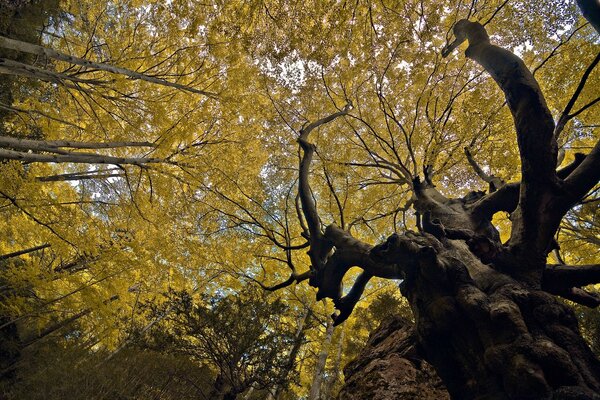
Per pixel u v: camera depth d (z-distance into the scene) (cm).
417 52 623
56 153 673
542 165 293
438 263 322
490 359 254
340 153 841
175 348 584
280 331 619
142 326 816
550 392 220
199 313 584
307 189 573
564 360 232
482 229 435
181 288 891
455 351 303
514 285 300
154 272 835
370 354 620
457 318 296
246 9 603
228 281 936
